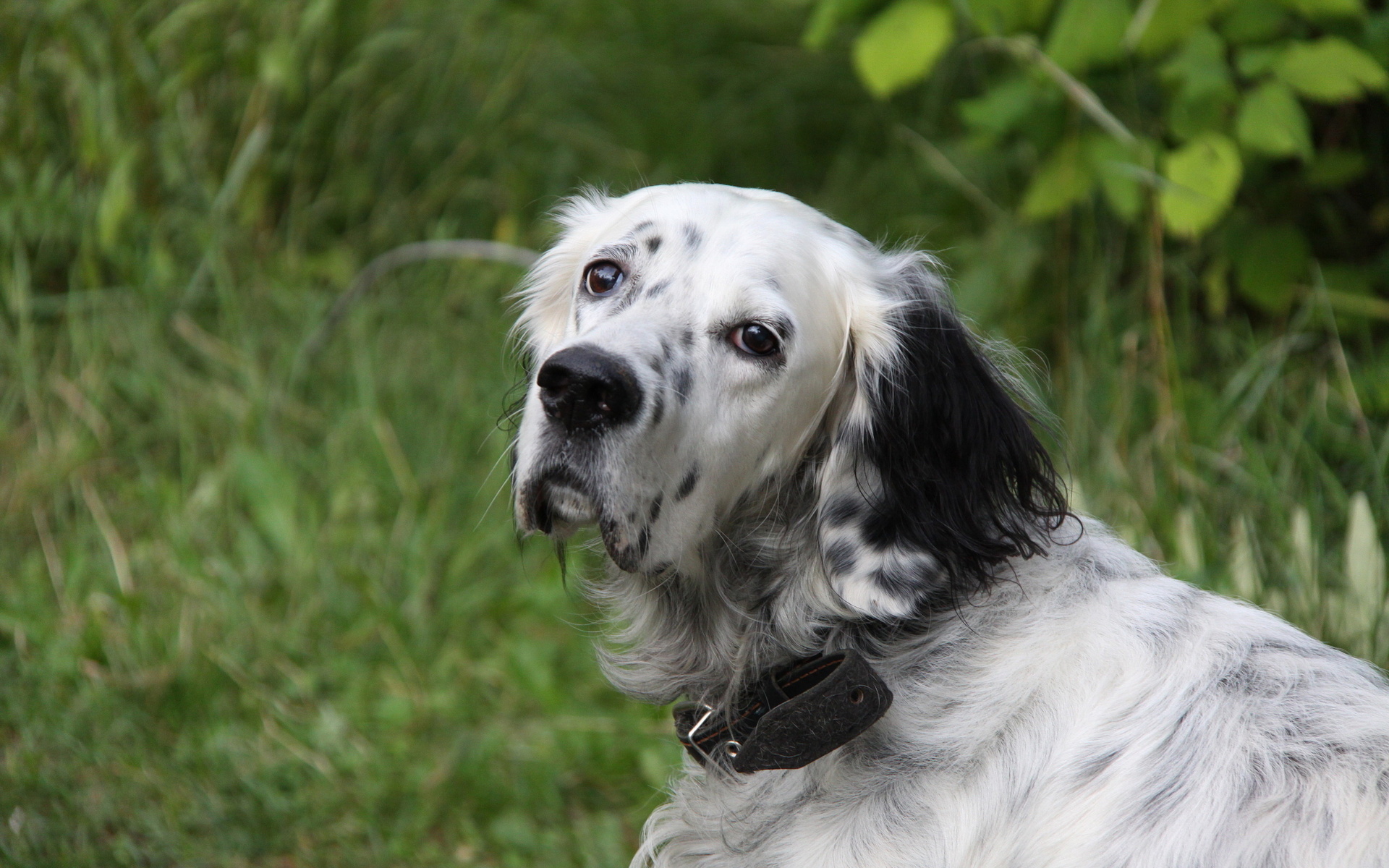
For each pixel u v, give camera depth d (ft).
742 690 13.08
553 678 20.53
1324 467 19.60
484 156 30.14
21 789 16.48
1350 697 11.32
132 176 25.81
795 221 12.84
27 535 21.91
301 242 27.73
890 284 13.05
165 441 23.85
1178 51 21.22
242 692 19.49
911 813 11.54
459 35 30.48
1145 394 22.50
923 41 21.95
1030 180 25.77
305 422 24.38
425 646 20.85
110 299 24.84
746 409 12.18
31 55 25.77
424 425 24.52
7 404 23.88
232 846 16.34
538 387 12.05
